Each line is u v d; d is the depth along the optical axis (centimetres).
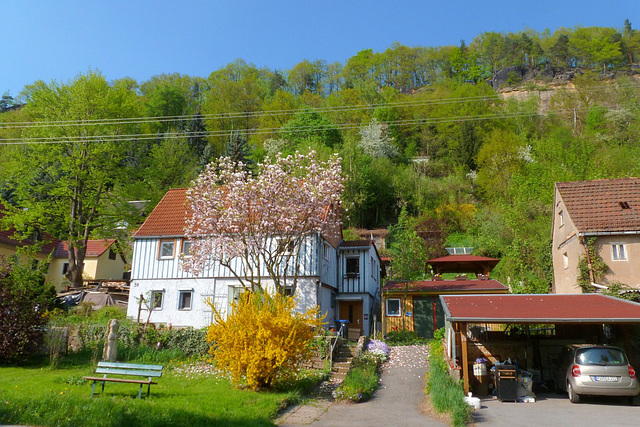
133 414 857
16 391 1073
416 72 12469
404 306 2611
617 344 1523
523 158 5531
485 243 4294
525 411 1119
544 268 3108
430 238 4709
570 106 7075
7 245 3428
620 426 943
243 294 1381
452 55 12462
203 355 1778
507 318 1238
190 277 2503
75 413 845
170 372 1544
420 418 1063
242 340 1295
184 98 7756
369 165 5769
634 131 5366
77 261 3147
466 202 5606
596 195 2350
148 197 3603
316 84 11538
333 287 2664
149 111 6888
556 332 1634
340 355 1822
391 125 7662
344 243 2888
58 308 2512
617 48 11288
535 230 3659
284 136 6500
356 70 12412
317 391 1365
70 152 3183
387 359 1891
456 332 1429
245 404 1095
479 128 6862
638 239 2070
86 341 1870
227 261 2166
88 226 3173
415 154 7481
